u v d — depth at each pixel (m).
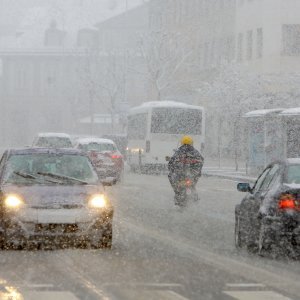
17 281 20.38
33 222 25.14
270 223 24.03
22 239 25.16
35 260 23.75
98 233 25.66
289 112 69.94
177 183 42.88
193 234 30.95
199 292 19.14
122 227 33.12
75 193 25.84
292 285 20.22
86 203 25.64
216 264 23.48
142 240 28.89
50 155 28.34
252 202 25.84
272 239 24.03
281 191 24.12
